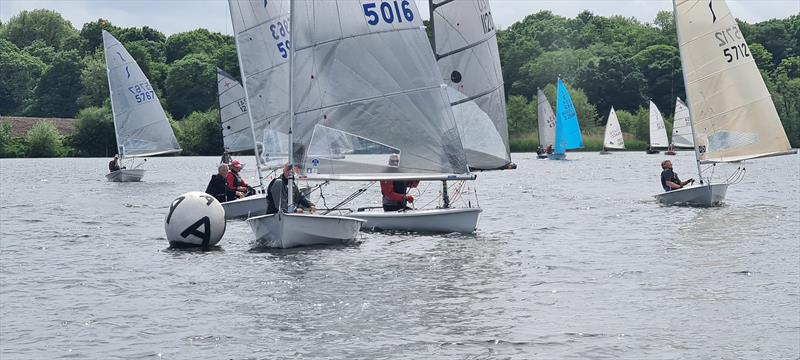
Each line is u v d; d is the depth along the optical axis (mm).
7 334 31562
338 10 52906
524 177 134750
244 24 76625
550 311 34406
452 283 40188
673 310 34375
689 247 51250
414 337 30734
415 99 54031
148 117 132250
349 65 53250
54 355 28969
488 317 33469
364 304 35812
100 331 31906
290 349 29406
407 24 53875
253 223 52188
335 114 53219
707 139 77562
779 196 88938
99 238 58375
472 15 68750
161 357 28656
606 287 39094
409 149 54094
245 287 39562
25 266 46281
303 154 52875
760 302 35625
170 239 53094
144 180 137875
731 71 77688
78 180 137125
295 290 38719
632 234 57750
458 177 54531
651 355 28484
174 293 38438
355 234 53281
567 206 80375
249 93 76812
